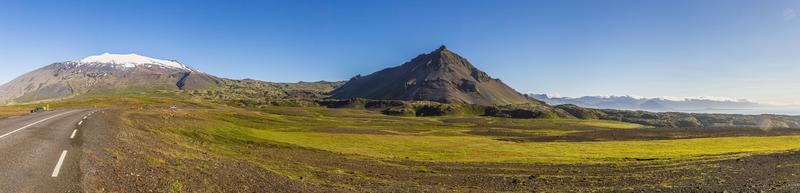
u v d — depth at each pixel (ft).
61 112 254.27
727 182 116.06
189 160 94.79
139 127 179.83
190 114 363.76
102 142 97.19
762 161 164.96
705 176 127.44
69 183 52.60
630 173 136.26
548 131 509.76
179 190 60.34
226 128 248.32
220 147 175.01
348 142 261.44
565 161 175.63
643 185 112.37
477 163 164.14
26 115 210.18
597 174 134.00
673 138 395.14
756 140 356.18
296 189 82.12
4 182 50.49
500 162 169.58
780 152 209.15
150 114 282.36
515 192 101.91
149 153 91.76
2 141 86.69
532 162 170.60
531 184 113.91
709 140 359.05
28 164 61.77
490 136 416.26
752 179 121.19
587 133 462.19
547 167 152.25
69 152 75.66
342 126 460.96
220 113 450.30
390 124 570.46
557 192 101.71
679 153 224.33
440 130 490.49
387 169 139.95
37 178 53.83
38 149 77.41
